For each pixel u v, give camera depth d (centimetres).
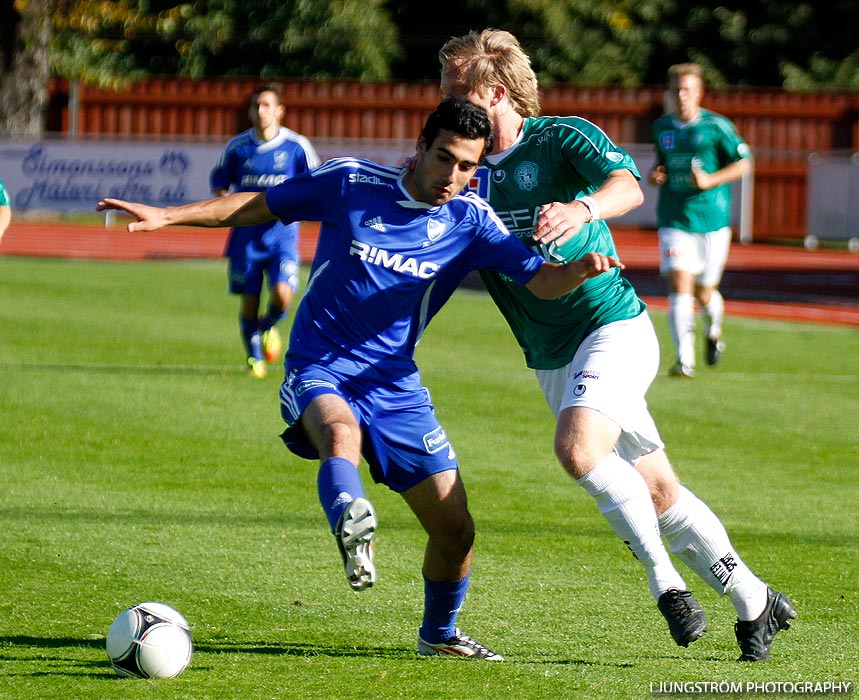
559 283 1575
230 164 3997
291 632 1683
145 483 2516
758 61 13788
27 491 2430
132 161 9506
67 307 5294
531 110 1727
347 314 1551
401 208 1541
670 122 4050
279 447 2866
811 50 13788
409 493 1562
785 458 2888
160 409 3234
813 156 10031
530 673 1509
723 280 7556
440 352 4422
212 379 3700
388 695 1416
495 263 1589
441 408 3375
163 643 1462
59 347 4225
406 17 13875
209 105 11081
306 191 1562
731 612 1825
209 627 1694
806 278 7744
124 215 10131
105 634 1641
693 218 4041
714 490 2575
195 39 12788
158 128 11119
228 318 5138
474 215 1567
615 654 1608
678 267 4022
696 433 3138
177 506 2348
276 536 2162
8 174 9575
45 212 9762
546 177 1714
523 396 3594
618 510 1550
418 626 1727
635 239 10244
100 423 3052
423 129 1504
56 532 2148
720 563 1595
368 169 1555
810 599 1862
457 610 1592
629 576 1975
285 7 12812
